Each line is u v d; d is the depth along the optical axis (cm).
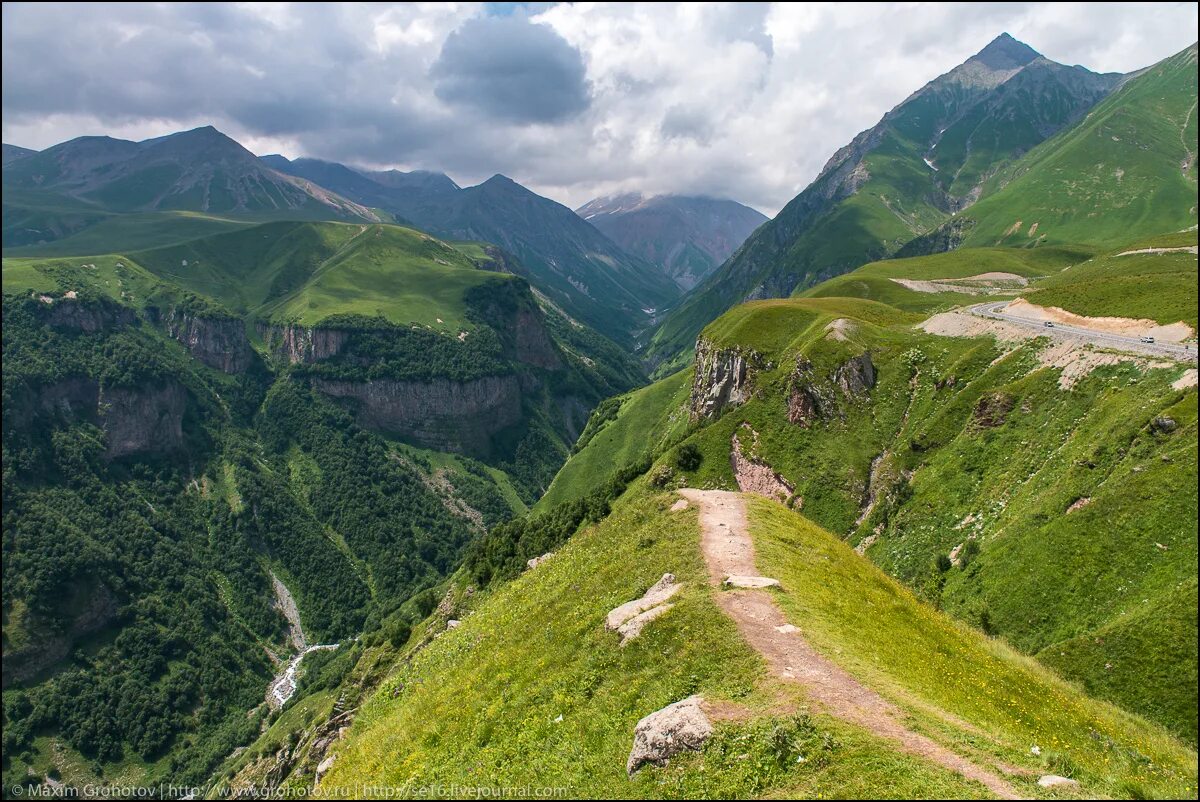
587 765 2164
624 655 2702
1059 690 3319
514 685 2972
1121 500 6003
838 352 13300
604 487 15750
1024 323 11962
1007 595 6166
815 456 12250
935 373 12300
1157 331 9431
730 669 2331
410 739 2964
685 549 3688
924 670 2673
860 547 9919
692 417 18100
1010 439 9025
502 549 11700
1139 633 4750
